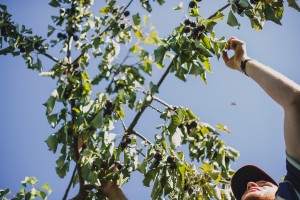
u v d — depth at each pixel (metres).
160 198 4.17
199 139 4.80
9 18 4.98
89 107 4.33
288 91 2.08
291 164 2.04
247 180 3.16
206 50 3.79
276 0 3.78
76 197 4.47
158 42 5.37
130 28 4.95
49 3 5.21
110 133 4.35
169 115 4.36
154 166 4.20
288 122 2.04
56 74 4.77
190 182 4.32
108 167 4.40
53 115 4.43
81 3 5.29
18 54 4.92
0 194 4.52
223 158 4.76
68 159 4.47
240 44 2.88
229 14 3.68
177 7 4.03
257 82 2.35
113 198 4.24
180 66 3.93
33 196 4.52
